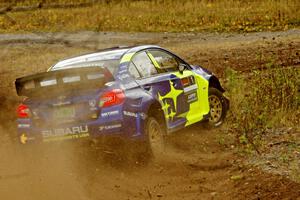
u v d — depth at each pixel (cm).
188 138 2611
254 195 1902
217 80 2831
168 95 2414
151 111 2300
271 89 2995
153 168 2227
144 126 2206
